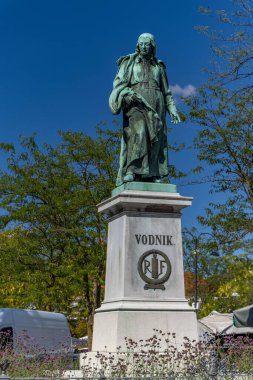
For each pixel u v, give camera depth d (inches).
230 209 884.6
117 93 498.6
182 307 448.5
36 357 469.4
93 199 1015.0
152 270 456.4
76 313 1076.5
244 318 721.6
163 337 435.5
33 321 843.4
